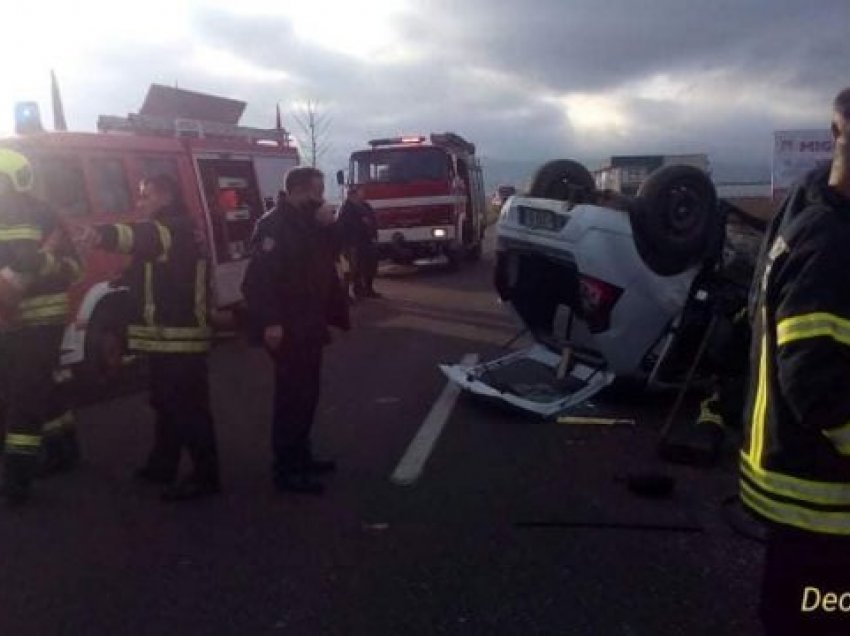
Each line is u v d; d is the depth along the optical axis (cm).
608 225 808
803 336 246
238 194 1355
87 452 776
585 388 848
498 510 613
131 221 1064
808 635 265
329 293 666
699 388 830
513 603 480
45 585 512
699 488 654
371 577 514
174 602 488
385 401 928
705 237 790
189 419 643
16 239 616
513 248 902
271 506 630
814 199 257
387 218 2291
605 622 459
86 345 981
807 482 257
